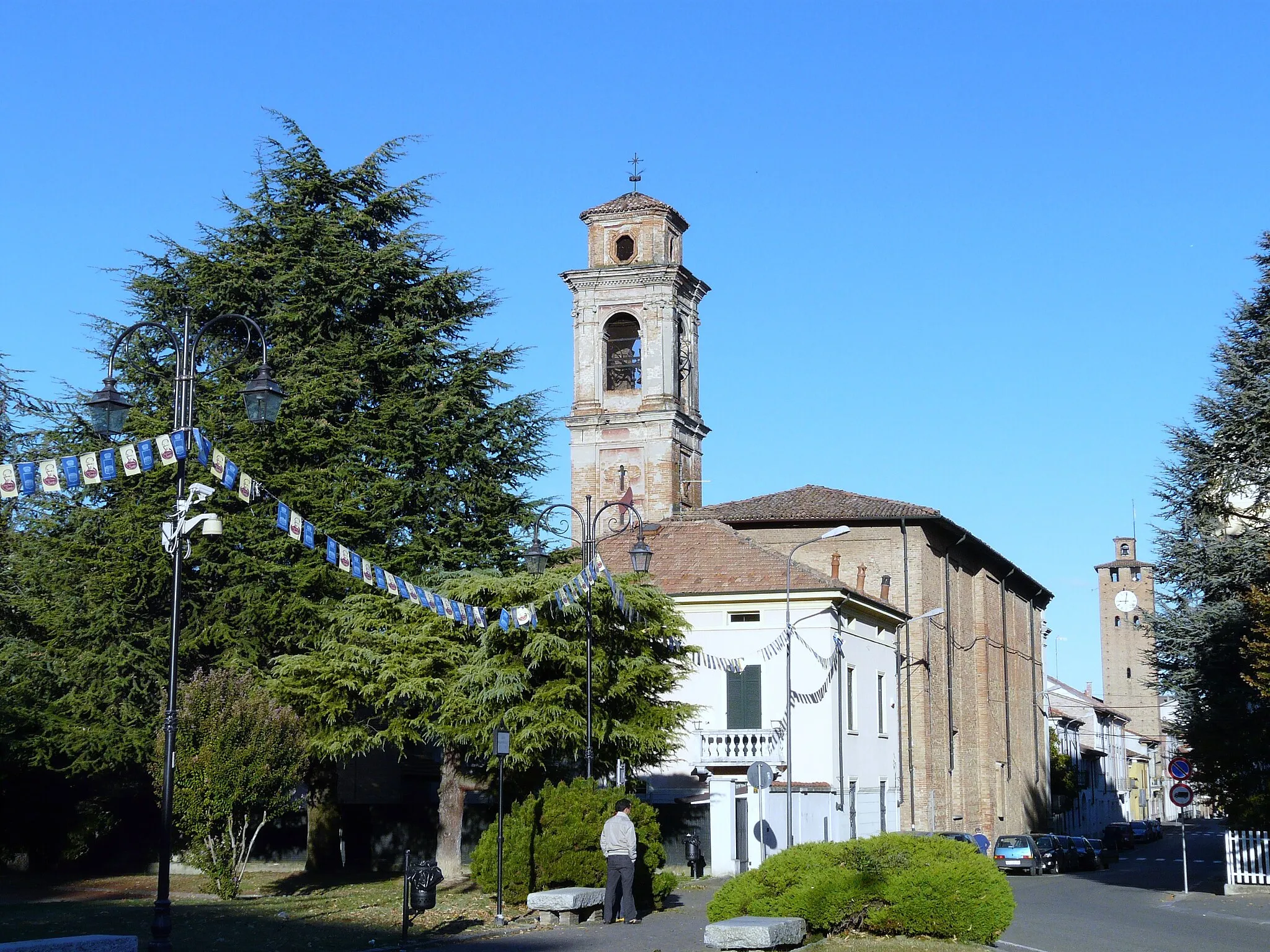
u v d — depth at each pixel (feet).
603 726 104.94
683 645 113.39
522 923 77.92
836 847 69.97
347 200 136.87
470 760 113.60
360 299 131.23
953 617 205.77
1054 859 173.27
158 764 96.94
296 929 74.28
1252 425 120.37
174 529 60.44
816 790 139.85
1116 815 394.32
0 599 120.57
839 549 187.62
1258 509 124.36
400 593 63.52
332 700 107.14
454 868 111.75
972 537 207.21
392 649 107.14
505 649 104.68
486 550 127.65
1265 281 126.00
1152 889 128.36
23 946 46.21
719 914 68.64
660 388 216.54
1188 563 123.44
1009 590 245.65
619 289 220.02
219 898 95.86
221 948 66.13
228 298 128.67
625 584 107.96
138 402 126.11
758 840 130.11
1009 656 241.35
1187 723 126.11
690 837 125.70
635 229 222.28
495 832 84.38
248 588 117.39
